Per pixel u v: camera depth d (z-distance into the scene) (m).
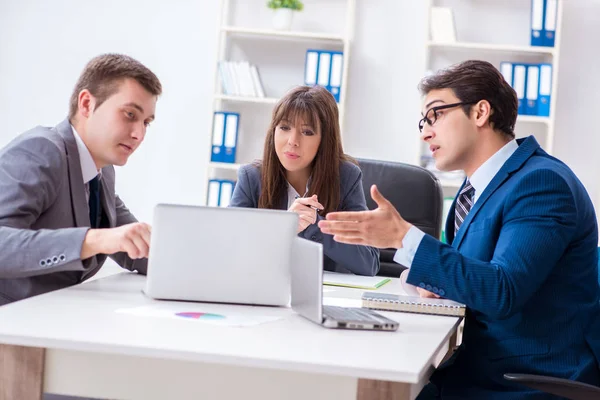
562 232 1.65
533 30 4.39
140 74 2.06
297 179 2.83
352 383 1.22
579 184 1.79
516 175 1.77
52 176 1.92
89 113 2.06
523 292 1.59
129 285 1.98
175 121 4.81
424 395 1.72
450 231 2.13
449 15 4.47
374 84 4.70
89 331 1.34
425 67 4.46
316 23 4.73
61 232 1.74
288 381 1.24
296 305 1.69
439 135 1.92
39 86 4.84
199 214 1.75
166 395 1.28
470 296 1.59
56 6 4.82
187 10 4.78
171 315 1.56
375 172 3.02
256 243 1.76
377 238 1.65
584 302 1.73
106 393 1.29
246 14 4.76
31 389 1.29
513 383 1.64
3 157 1.92
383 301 1.82
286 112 2.72
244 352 1.24
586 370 1.64
